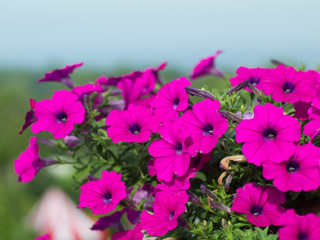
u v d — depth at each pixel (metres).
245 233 0.79
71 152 1.02
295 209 0.84
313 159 0.76
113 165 0.96
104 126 0.98
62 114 0.89
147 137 0.86
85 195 0.86
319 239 0.72
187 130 0.82
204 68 1.20
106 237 1.11
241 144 0.85
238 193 0.80
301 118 0.83
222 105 0.85
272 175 0.76
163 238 0.90
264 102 0.85
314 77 0.82
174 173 0.85
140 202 0.88
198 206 0.87
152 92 1.10
